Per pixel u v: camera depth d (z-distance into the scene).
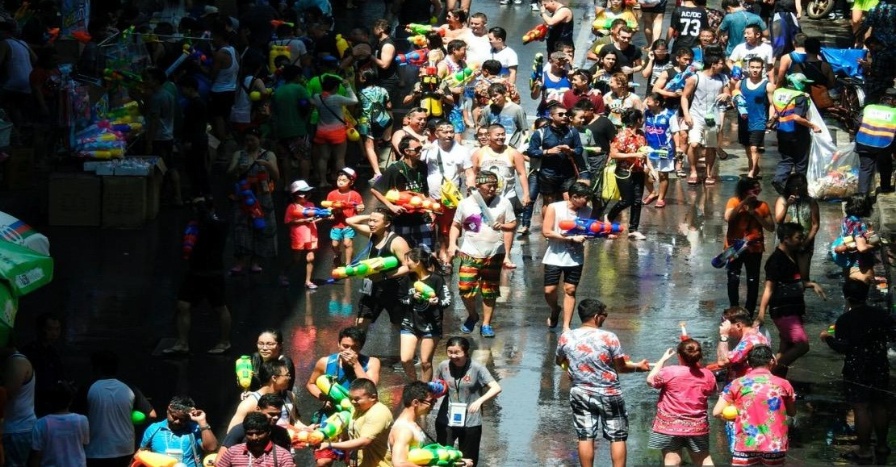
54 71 67.38
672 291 54.34
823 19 99.69
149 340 48.97
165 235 60.41
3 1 75.94
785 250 44.44
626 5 75.62
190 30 76.88
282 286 54.38
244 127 69.81
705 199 66.38
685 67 68.38
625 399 44.00
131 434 37.25
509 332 49.88
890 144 62.16
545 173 58.00
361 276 44.53
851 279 41.62
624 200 60.03
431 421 42.62
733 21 79.94
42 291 53.47
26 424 36.88
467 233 48.31
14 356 36.78
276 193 66.06
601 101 61.59
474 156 56.00
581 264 48.78
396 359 47.22
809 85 70.50
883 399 40.53
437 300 43.19
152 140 63.69
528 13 97.12
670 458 37.00
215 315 51.44
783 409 36.62
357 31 72.50
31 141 67.69
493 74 65.00
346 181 54.22
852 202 51.16
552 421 42.28
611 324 50.53
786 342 44.62
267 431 32.03
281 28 78.25
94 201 60.88
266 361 37.41
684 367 36.84
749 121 68.12
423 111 56.25
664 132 64.75
